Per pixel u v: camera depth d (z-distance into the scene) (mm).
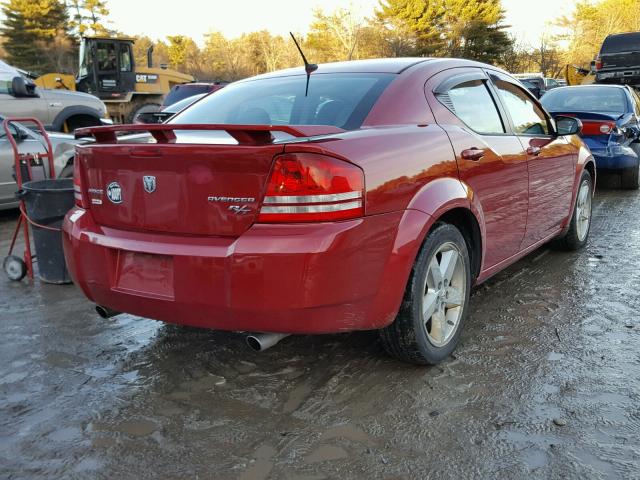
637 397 2932
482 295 4410
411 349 3127
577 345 3523
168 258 2793
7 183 7160
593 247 5680
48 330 3932
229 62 53094
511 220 3957
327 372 3244
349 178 2609
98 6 58469
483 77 4031
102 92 16984
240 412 2883
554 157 4574
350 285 2658
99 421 2838
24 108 11164
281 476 2410
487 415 2803
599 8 57656
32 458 2566
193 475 2432
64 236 3234
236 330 2734
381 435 2666
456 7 45594
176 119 3844
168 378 3238
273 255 2543
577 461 2457
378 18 46688
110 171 2975
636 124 8883
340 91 3373
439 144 3209
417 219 2926
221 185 2641
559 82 31531
